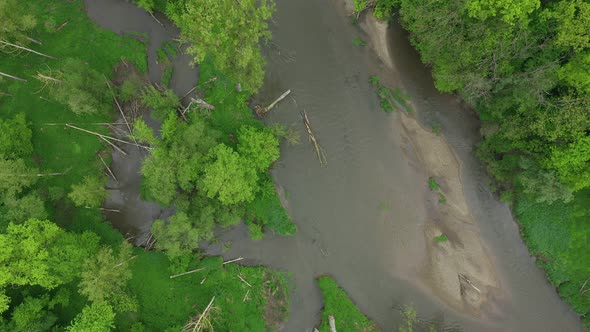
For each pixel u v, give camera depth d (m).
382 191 30.31
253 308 28.70
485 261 29.67
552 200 25.52
